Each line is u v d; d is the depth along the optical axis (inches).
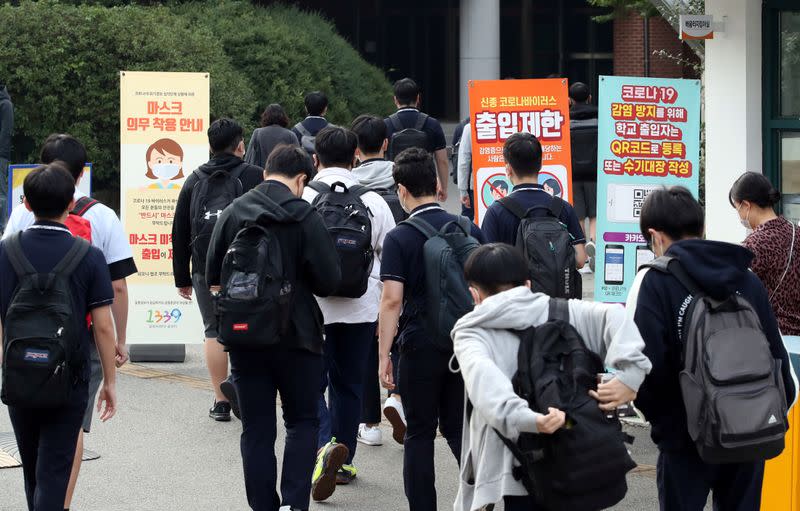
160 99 440.8
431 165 258.2
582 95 580.7
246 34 976.9
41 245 231.3
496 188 401.1
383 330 253.8
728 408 191.5
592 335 191.2
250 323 241.4
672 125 366.0
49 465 233.0
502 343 189.6
